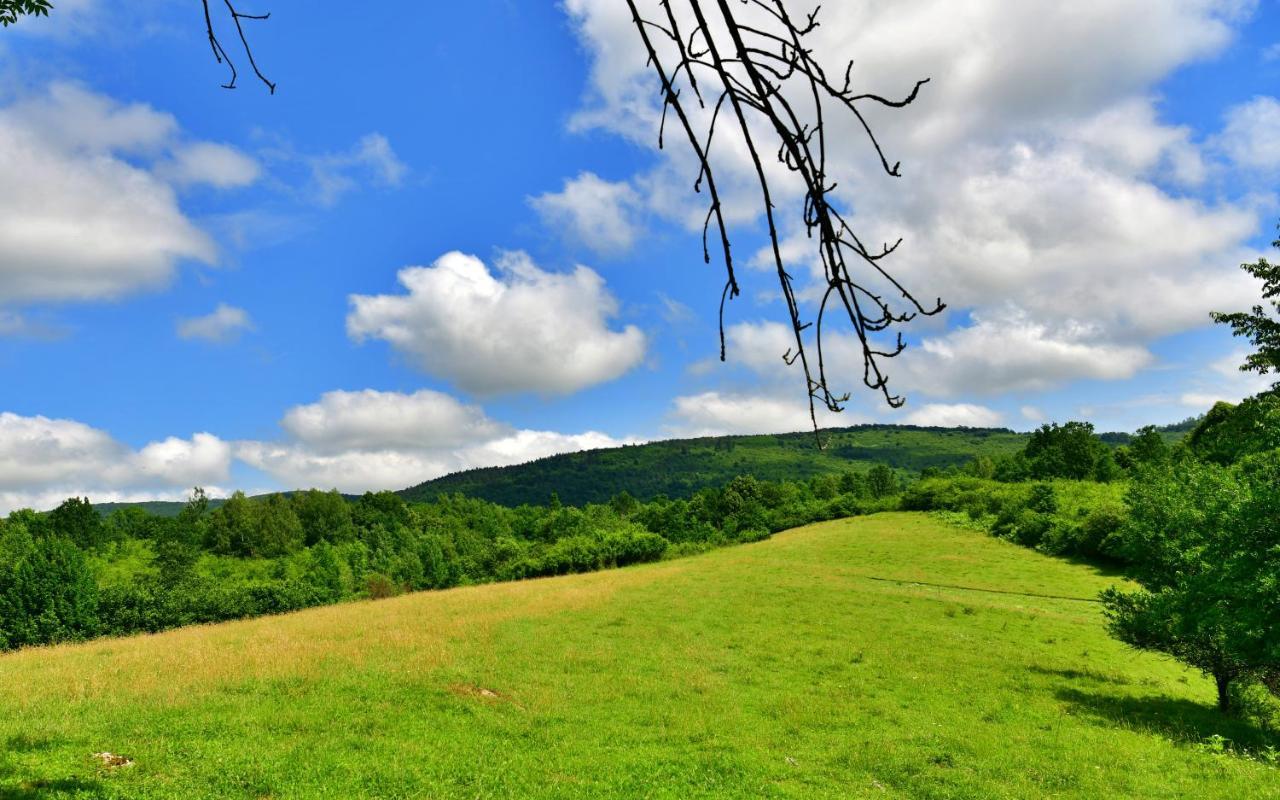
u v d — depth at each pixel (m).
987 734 18.62
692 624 33.75
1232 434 19.50
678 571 56.78
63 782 11.07
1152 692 23.67
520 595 42.66
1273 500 16.11
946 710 20.97
